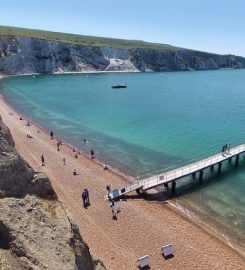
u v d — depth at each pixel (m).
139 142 73.81
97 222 37.81
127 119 98.62
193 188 50.69
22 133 70.81
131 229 37.12
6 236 14.74
